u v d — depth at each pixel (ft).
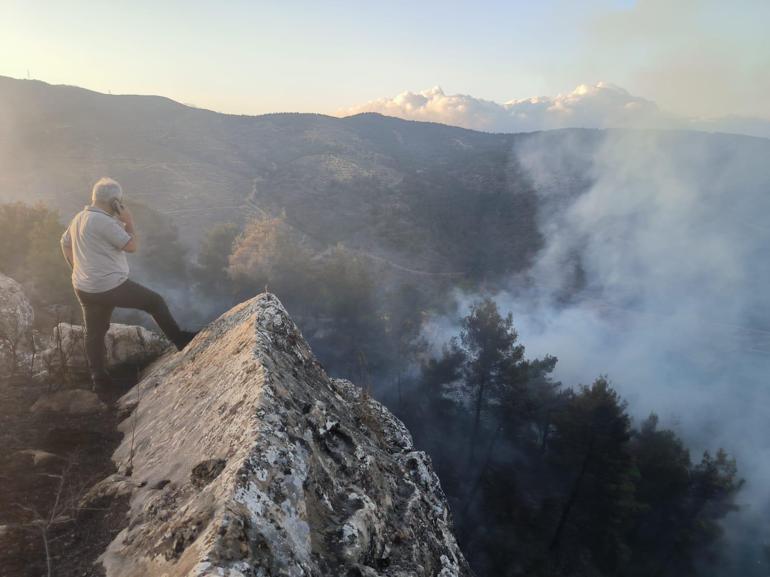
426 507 10.57
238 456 6.94
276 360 10.81
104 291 13.55
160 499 7.40
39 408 12.81
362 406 13.57
